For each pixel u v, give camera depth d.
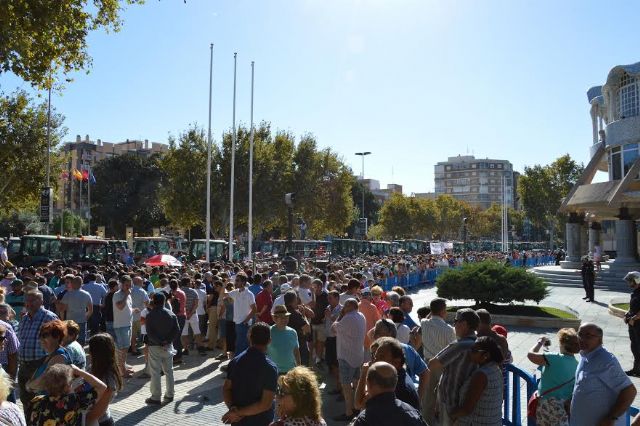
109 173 68.62
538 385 5.66
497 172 191.00
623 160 33.25
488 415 4.66
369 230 89.56
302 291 11.81
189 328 12.90
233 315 11.38
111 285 11.22
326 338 9.60
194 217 43.34
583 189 34.28
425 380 5.51
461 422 4.83
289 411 3.89
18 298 10.66
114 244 34.88
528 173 81.62
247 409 4.75
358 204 99.56
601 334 4.73
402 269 28.20
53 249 31.38
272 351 6.80
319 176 51.81
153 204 67.94
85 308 10.76
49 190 29.28
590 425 4.59
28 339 6.62
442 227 99.19
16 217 64.50
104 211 67.62
